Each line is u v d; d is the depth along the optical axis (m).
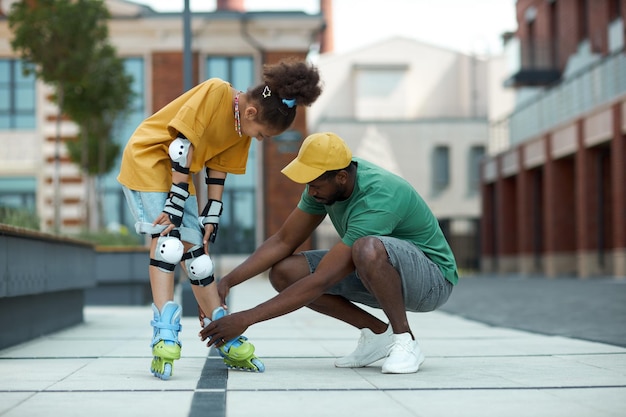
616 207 20.77
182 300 9.05
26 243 5.66
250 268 4.21
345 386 3.55
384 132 40.25
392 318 3.98
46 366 4.36
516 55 30.20
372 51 44.53
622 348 5.25
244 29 24.83
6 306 5.44
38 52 16.03
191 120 3.76
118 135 20.47
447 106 44.44
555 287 17.22
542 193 28.70
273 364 4.44
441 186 40.28
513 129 30.27
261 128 3.87
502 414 2.88
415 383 3.63
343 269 3.92
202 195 19.53
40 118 25.17
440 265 4.18
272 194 24.75
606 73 21.84
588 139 22.67
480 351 5.09
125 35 24.56
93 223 22.45
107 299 12.22
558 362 4.45
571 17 28.61
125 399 3.21
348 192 3.97
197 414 2.87
